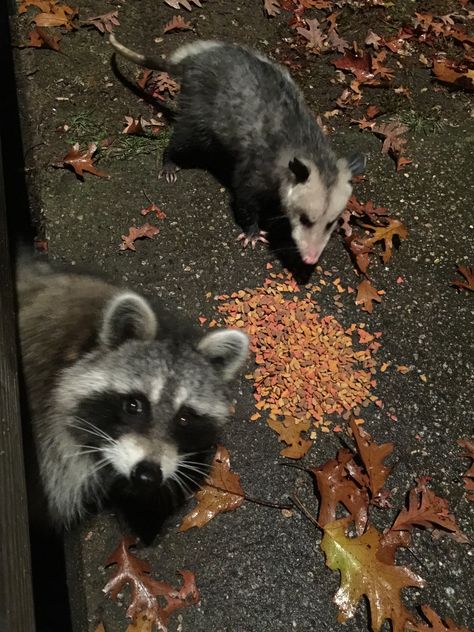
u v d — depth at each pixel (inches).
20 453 15.5
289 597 23.5
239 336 21.3
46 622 22.2
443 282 33.0
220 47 34.3
